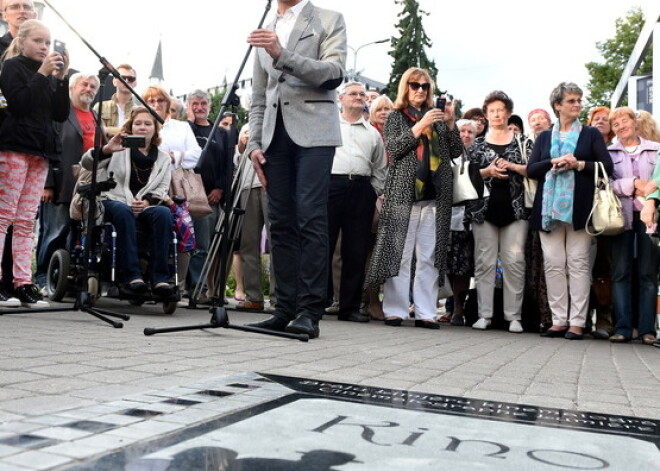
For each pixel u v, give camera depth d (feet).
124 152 17.44
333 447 4.83
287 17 14.02
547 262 18.89
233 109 12.41
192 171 20.57
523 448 5.21
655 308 18.10
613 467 4.82
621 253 18.25
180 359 9.12
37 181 16.06
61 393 6.48
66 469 4.09
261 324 13.79
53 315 14.89
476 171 19.85
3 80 15.01
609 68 105.09
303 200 13.26
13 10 17.52
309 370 8.85
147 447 4.61
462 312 22.62
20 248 16.07
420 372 9.55
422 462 4.60
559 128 19.10
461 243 21.81
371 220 20.67
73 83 20.51
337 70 13.17
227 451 4.59
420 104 19.83
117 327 12.89
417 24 134.21
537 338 18.20
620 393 8.79
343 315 20.36
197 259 22.62
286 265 13.94
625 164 18.65
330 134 13.26
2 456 4.29
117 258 17.02
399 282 19.70
